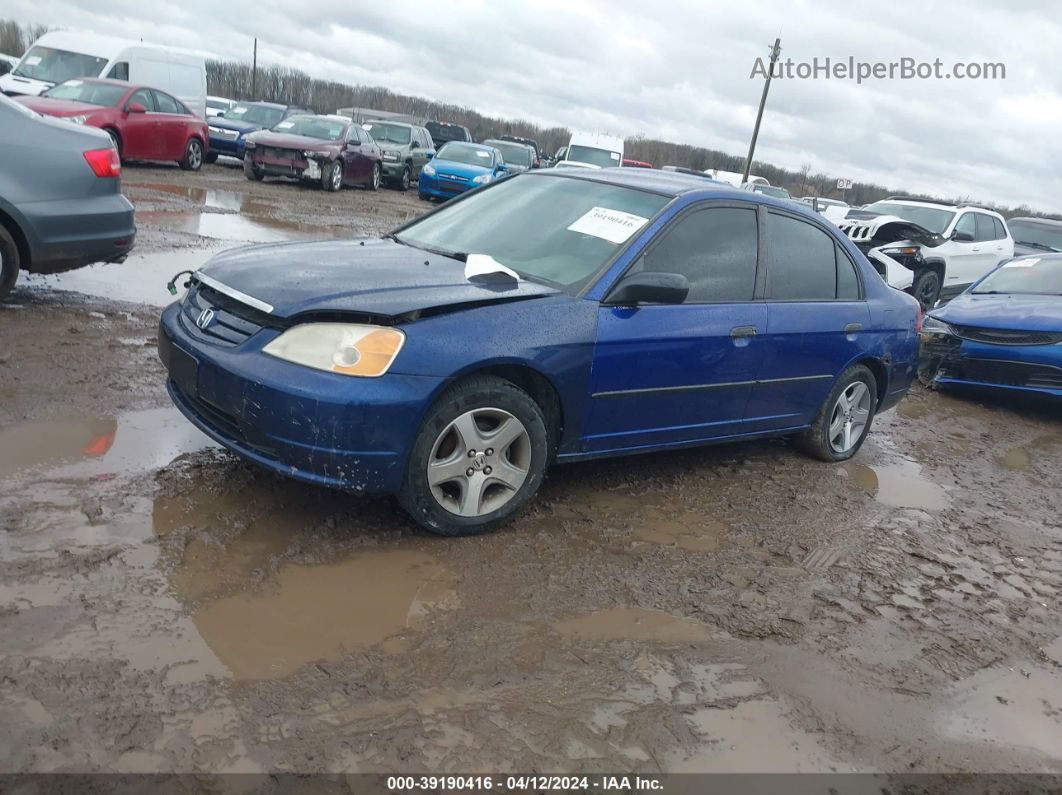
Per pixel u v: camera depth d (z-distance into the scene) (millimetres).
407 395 3193
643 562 3600
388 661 2662
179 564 3000
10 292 5984
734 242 4453
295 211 13938
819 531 4234
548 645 2883
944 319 8133
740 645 3066
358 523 3523
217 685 2422
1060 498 5398
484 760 2293
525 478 3654
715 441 4574
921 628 3395
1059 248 16234
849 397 5324
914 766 2543
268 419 3158
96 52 17609
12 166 5457
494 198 4723
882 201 14719
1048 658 3307
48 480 3436
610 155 22391
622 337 3811
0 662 2367
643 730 2510
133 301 6688
